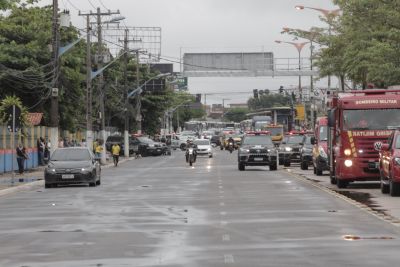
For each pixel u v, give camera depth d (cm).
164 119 19125
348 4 6022
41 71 8169
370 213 2877
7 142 7006
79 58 9106
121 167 8231
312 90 11125
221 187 4538
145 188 4569
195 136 17450
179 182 5147
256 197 3725
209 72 15525
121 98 13238
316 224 2539
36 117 8150
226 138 16238
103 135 9275
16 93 8519
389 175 3678
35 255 1952
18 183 5247
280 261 1791
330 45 7456
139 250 2003
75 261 1838
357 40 6134
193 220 2722
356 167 4172
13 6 5438
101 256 1909
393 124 4181
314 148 6012
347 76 7344
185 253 1938
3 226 2633
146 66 14638
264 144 6969
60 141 8031
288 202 3416
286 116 14338
